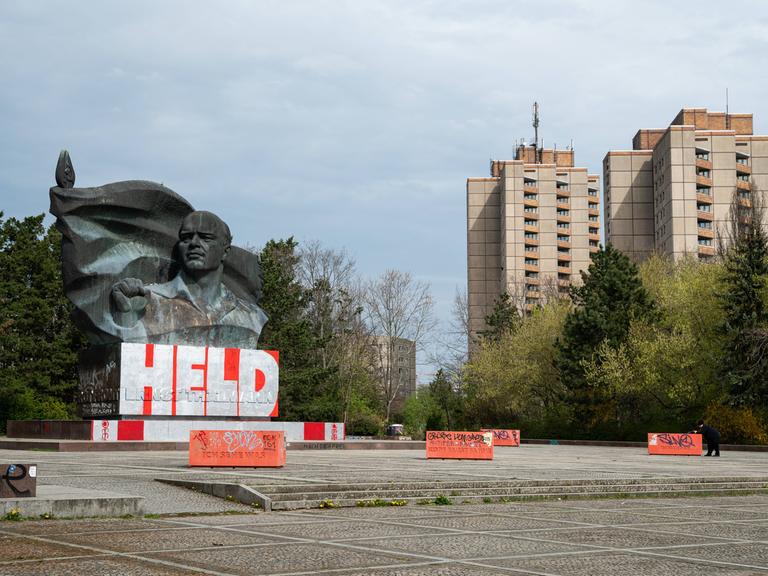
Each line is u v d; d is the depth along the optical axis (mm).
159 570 11336
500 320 107438
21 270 71375
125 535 14477
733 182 129125
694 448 50156
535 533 16078
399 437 75875
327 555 12906
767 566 12680
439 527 16750
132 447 41688
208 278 48656
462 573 11625
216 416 47438
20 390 66188
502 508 21109
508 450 55688
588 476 27953
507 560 12797
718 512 21047
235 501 20062
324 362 84438
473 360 93625
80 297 45656
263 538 14609
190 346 47062
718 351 65562
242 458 28453
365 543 14266
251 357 48969
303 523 17000
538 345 82188
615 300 75625
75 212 45531
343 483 22281
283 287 76625
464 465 33625
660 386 69938
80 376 47531
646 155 140625
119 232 47156
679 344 65812
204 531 15289
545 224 154375
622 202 140375
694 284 68500
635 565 12555
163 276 48281
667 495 26484
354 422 81938
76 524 15664
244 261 51469
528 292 151125
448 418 101000
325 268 89250
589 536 15766
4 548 12789
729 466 37812
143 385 45250
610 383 70500
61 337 70875
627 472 30859
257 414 48938
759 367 61594
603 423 75250
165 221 48562
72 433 44438
